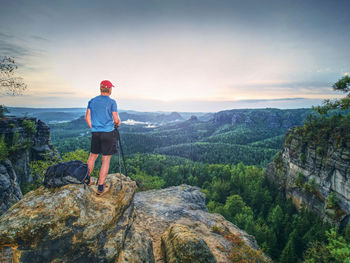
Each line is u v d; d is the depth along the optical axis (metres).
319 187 49.72
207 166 110.25
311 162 53.41
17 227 3.46
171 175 97.62
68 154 27.67
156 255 6.56
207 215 11.35
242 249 8.00
